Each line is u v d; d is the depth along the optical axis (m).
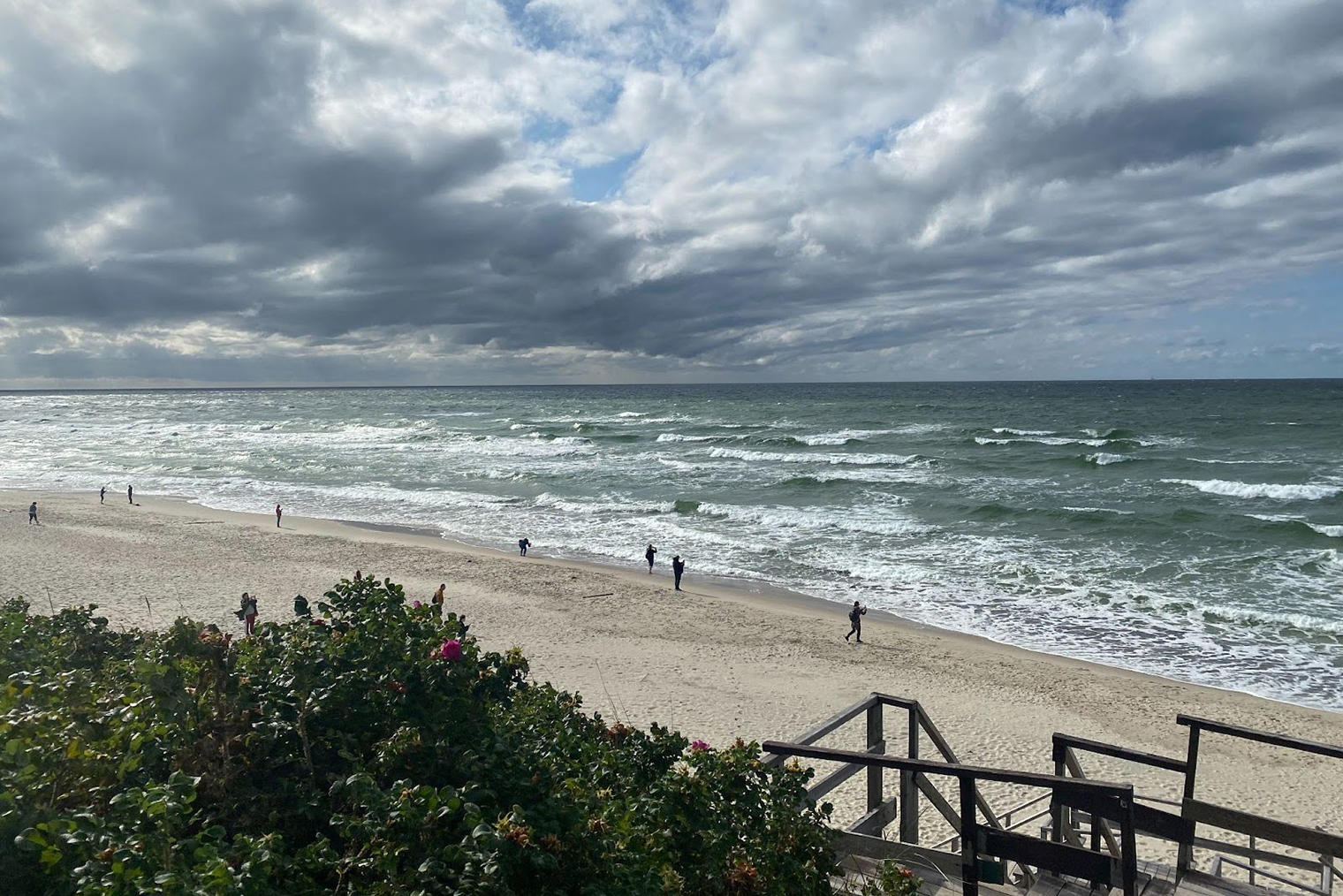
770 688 17.28
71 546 31.31
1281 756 14.14
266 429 93.81
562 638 20.73
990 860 4.35
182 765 3.64
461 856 2.95
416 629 4.50
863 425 80.50
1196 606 22.91
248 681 4.01
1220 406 104.94
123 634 5.82
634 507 39.53
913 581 26.31
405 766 3.71
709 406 123.12
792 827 4.02
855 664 18.91
